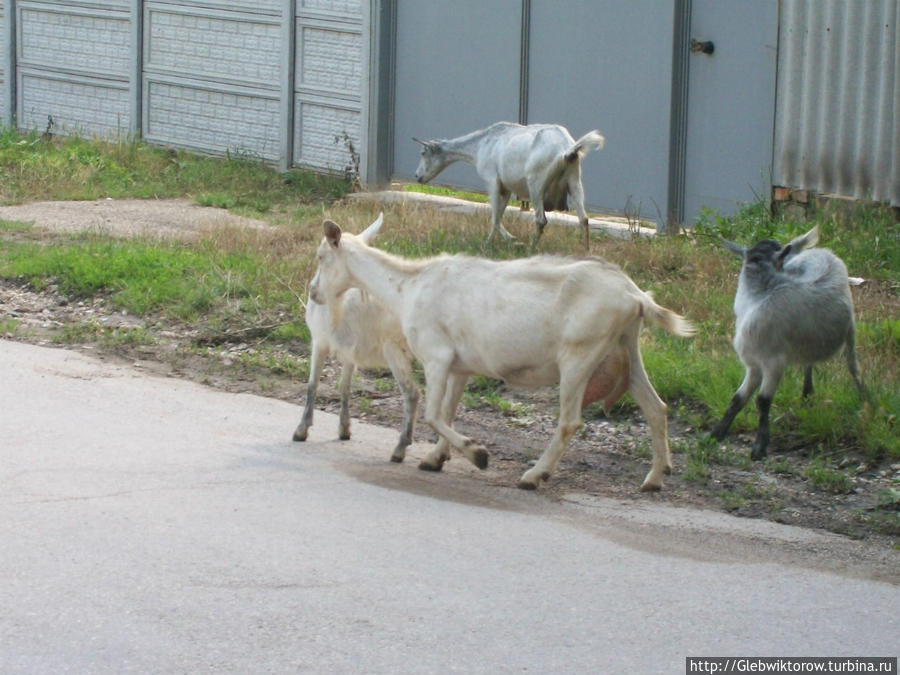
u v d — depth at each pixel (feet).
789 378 32.50
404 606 20.40
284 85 68.69
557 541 23.62
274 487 26.53
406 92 64.39
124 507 24.84
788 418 30.73
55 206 61.00
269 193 64.49
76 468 27.22
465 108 61.62
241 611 20.11
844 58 47.93
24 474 26.66
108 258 46.52
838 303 29.45
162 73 74.59
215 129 72.95
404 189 68.08
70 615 19.89
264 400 34.06
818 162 49.19
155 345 39.34
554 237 51.85
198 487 26.32
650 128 54.34
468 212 59.00
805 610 20.54
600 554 22.98
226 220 56.90
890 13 46.44
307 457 28.99
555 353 26.55
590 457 29.55
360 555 22.63
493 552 22.94
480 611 20.26
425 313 27.63
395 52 64.44
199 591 20.85
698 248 47.24
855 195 48.44
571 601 20.72
